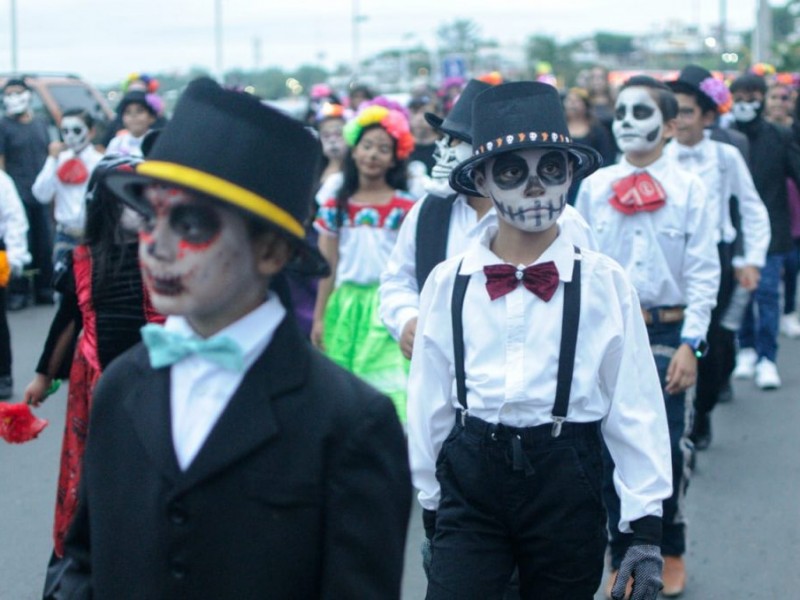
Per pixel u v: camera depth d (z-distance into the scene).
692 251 6.76
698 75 8.93
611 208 6.91
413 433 5.10
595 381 4.83
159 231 3.11
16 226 12.07
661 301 6.87
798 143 13.30
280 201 3.09
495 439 4.81
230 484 3.11
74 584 3.46
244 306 3.21
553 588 4.86
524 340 4.81
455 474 4.92
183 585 3.11
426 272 6.22
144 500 3.16
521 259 4.94
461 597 4.80
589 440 4.85
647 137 6.82
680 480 6.88
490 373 4.83
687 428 6.85
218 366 3.17
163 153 3.10
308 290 10.02
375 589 3.15
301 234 3.15
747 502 8.92
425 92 19.61
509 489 4.81
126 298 5.66
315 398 3.17
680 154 9.07
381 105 9.75
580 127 16.09
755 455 10.09
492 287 4.86
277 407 3.14
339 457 3.14
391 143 9.07
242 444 3.10
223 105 3.07
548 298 4.80
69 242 15.57
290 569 3.11
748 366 12.95
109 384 3.30
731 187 9.21
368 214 9.10
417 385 5.07
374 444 3.16
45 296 18.36
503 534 4.89
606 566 7.52
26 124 17.73
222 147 3.05
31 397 6.29
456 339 4.91
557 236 4.98
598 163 5.02
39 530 8.45
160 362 3.18
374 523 3.15
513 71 60.06
